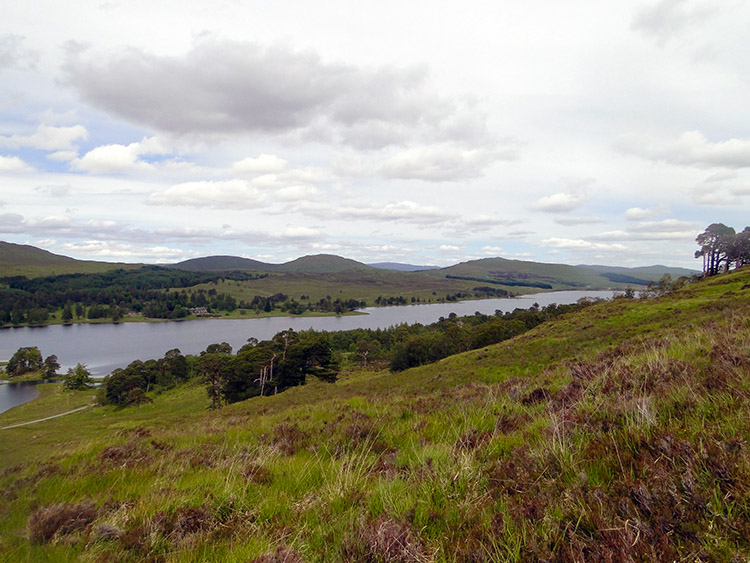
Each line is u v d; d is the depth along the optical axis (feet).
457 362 151.94
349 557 10.21
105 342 595.88
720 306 108.47
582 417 16.47
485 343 268.41
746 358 17.52
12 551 12.57
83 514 14.65
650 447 12.05
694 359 21.61
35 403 307.78
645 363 22.61
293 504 14.47
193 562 11.36
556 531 9.63
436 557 9.80
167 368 349.00
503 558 9.20
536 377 34.68
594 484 11.34
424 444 19.34
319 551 11.09
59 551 12.37
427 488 13.43
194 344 572.10
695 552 7.89
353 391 129.39
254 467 18.63
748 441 10.85
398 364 306.55
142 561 11.77
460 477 13.82
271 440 25.32
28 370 420.77
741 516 8.60
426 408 29.40
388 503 12.91
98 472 21.15
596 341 109.29
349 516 12.56
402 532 10.63
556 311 327.88
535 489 12.17
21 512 15.94
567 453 13.28
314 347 271.28
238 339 613.11
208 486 16.96
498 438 17.67
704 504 9.01
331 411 35.01
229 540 12.52
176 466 21.18
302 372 273.33
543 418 18.81
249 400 160.45
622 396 17.01
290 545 11.08
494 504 11.93
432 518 11.72
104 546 12.65
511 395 26.48
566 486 11.57
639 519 9.12
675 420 13.60
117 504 15.66
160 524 13.52
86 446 30.76
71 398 322.34
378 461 18.47
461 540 10.41
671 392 16.19
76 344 579.89
